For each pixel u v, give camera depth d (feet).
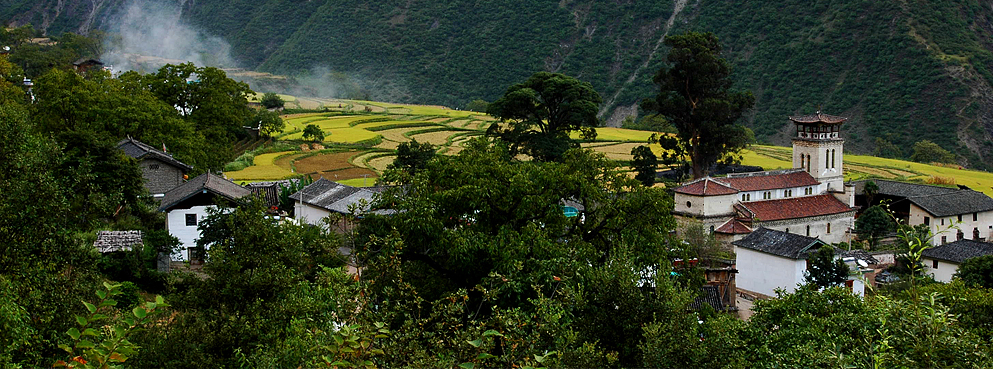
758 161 490.08
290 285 92.89
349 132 533.14
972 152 643.86
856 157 561.43
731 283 186.80
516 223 128.67
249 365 81.92
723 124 388.37
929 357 71.77
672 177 403.95
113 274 159.33
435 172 137.08
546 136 327.88
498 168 132.57
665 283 94.68
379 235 123.85
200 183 212.84
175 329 89.40
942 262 240.94
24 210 83.30
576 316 96.78
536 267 114.11
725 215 282.77
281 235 97.76
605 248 134.00
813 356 79.97
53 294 82.02
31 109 274.36
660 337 84.94
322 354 71.05
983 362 72.54
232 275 91.35
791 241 216.74
